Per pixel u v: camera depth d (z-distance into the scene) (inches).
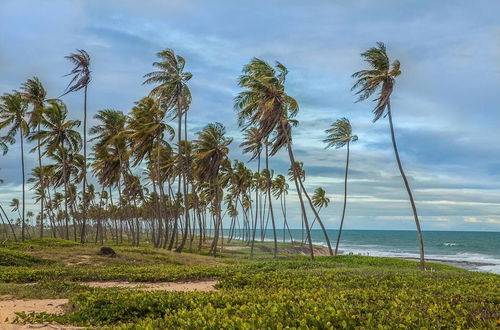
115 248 1229.7
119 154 1732.3
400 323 213.3
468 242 5236.2
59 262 898.7
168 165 1793.8
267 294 367.6
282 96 1098.7
